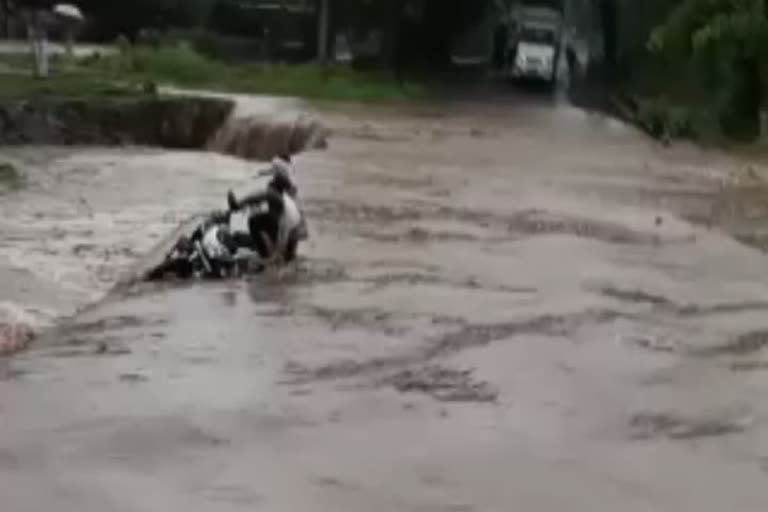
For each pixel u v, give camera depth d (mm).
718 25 65375
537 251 32000
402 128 69375
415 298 25984
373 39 125125
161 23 124125
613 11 107750
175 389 18953
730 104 67750
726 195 45750
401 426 17219
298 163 50188
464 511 14000
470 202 40406
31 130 69312
